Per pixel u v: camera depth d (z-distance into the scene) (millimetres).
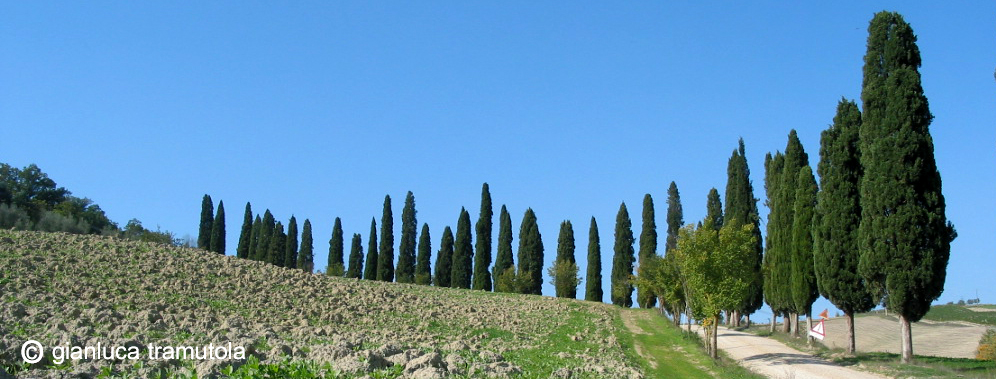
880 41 32000
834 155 36250
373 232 87000
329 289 49688
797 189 43125
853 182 35750
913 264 30141
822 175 37969
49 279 37906
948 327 65750
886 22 32031
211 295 41188
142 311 31891
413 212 87562
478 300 57719
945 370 29172
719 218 63844
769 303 51125
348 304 45062
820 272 36156
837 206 35656
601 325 49125
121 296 36969
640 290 65250
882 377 29719
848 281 35156
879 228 30844
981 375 27797
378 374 19984
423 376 19906
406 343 32562
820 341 46438
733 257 35969
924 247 30219
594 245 80125
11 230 50500
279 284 47969
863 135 32281
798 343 42969
